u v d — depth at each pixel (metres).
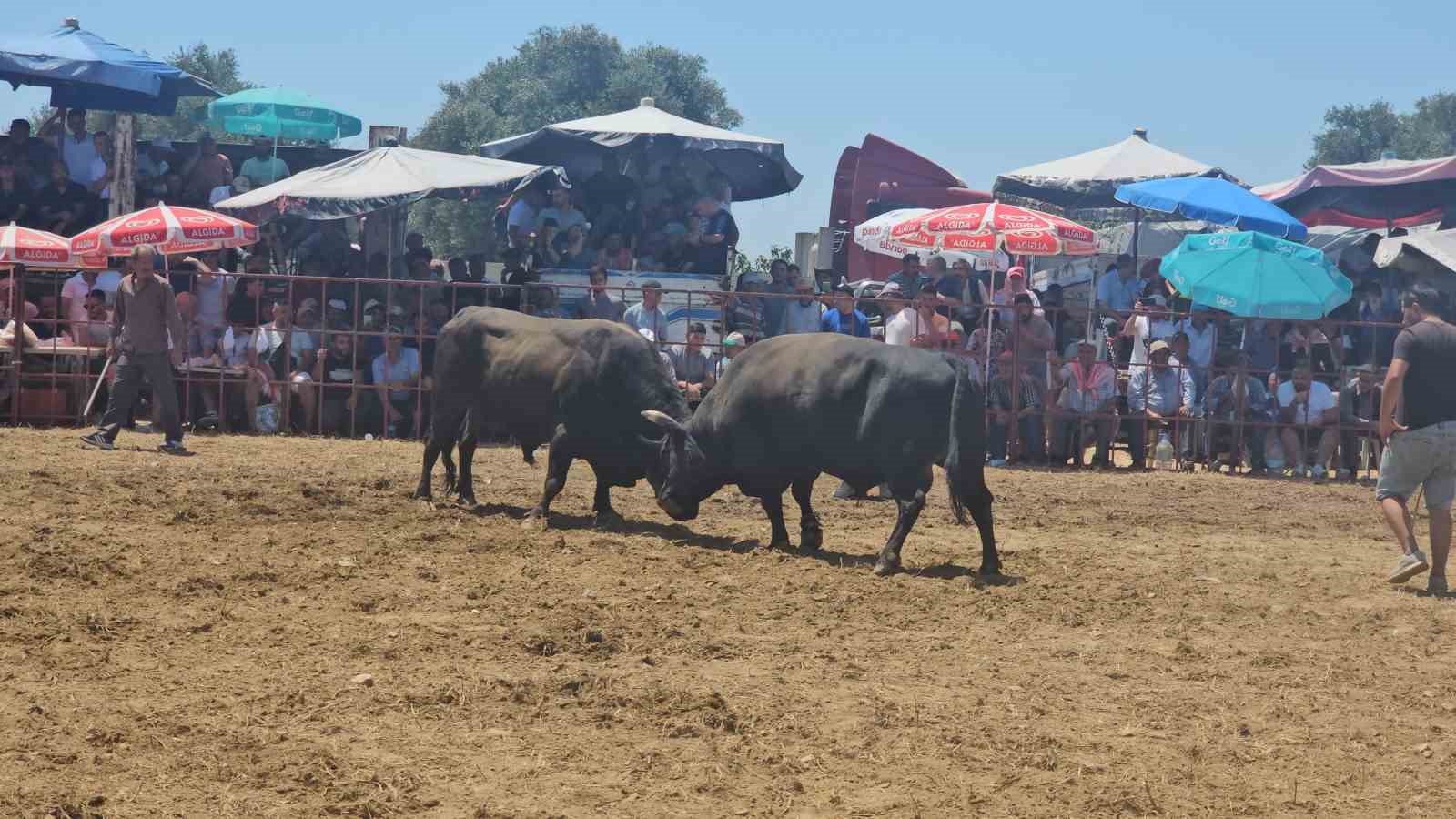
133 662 7.40
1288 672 8.00
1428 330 10.38
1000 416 18.38
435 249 53.72
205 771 5.83
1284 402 18.67
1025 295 18.97
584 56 78.12
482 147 22.86
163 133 80.50
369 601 8.84
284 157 26.50
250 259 19.81
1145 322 19.30
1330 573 11.23
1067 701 7.27
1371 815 5.79
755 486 11.19
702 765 6.10
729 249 22.66
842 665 7.78
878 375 10.34
